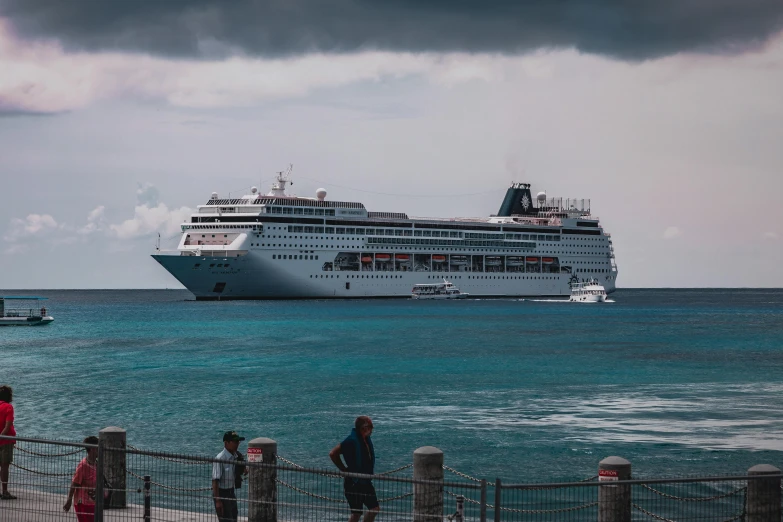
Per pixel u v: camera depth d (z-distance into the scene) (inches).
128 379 2918.3
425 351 3956.7
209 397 2492.6
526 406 2319.1
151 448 1790.1
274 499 899.4
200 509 1242.0
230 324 5994.1
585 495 1375.5
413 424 2044.8
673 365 3361.2
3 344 4485.7
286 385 2755.9
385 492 1387.8
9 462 1041.5
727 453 1729.8
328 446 1803.6
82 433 1969.7
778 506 860.0
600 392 2596.0
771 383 2805.1
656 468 1608.0
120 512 959.6
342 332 5167.3
